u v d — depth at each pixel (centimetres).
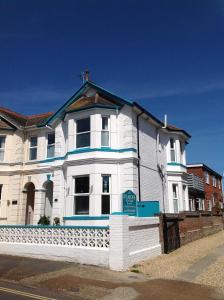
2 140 2194
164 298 776
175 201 2253
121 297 777
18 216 2078
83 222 1620
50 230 1263
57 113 1931
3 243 1348
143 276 997
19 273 997
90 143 1711
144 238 1241
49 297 769
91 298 771
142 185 1775
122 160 1694
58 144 1944
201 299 776
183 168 2372
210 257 1334
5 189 2123
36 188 2062
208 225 2189
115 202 1645
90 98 1856
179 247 1552
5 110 2442
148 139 1966
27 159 2172
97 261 1110
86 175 1688
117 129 1753
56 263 1144
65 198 1784
